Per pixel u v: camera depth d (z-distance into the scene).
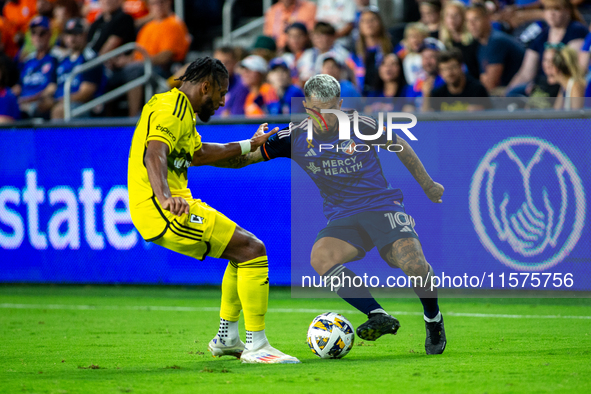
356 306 8.54
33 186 16.70
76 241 16.55
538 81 17.45
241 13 27.88
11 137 16.75
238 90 19.62
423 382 6.84
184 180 8.35
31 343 10.29
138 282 16.30
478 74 18.75
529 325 11.77
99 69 20.59
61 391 6.53
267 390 6.51
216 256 8.27
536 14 20.69
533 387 6.57
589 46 17.70
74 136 16.41
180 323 12.61
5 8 27.06
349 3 22.12
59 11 24.34
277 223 15.51
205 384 6.85
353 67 20.08
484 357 8.52
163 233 8.00
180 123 7.88
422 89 18.48
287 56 21.58
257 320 8.31
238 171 15.69
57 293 16.86
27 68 22.62
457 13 18.73
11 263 16.91
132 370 7.82
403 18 22.77
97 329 11.85
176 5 25.25
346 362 8.21
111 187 16.25
